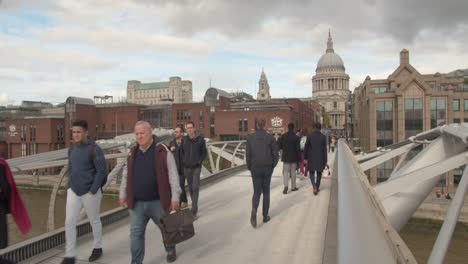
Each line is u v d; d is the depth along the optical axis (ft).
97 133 252.42
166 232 13.30
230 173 45.70
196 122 230.27
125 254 15.57
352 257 4.79
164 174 12.97
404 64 181.57
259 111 201.46
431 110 158.10
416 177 21.07
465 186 16.65
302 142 39.93
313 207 24.45
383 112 168.04
